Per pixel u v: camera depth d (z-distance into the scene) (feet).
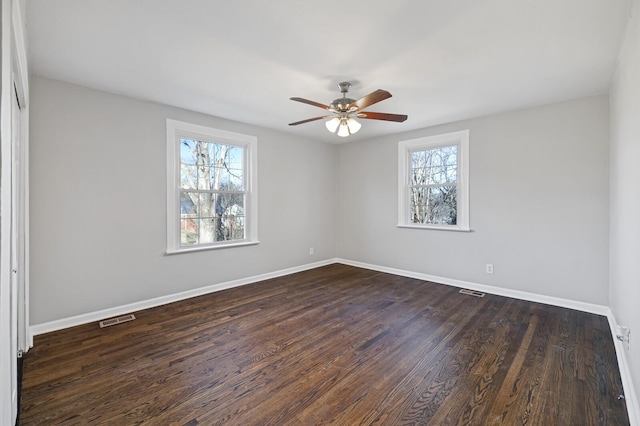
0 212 3.24
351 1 5.76
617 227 8.64
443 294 12.76
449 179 14.28
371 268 17.30
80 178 9.72
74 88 9.57
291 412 5.68
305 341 8.52
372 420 5.48
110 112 10.30
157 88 9.98
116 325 9.59
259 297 12.40
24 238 7.88
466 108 11.83
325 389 6.37
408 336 8.85
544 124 11.48
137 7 5.95
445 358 7.62
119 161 10.52
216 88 9.99
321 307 11.24
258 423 5.41
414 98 10.80
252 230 14.62
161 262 11.59
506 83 9.51
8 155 3.53
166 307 11.23
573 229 10.97
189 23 6.49
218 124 13.25
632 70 6.26
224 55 7.84
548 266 11.51
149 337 8.74
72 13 6.11
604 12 6.06
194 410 5.72
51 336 8.78
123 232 10.64
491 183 12.78
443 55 7.77
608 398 6.08
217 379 6.70
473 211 13.30
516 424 5.39
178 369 7.08
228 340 8.57
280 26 6.59
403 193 15.76
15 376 5.57
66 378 6.70
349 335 8.91
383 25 6.52
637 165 5.84
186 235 12.51
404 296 12.51
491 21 6.36
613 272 9.55
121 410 5.71
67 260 9.49
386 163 16.48
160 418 5.51
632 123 6.37
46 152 9.07
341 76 9.02
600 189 10.42
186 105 11.66
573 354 7.79
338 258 19.08
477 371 7.04
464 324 9.70
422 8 5.95
